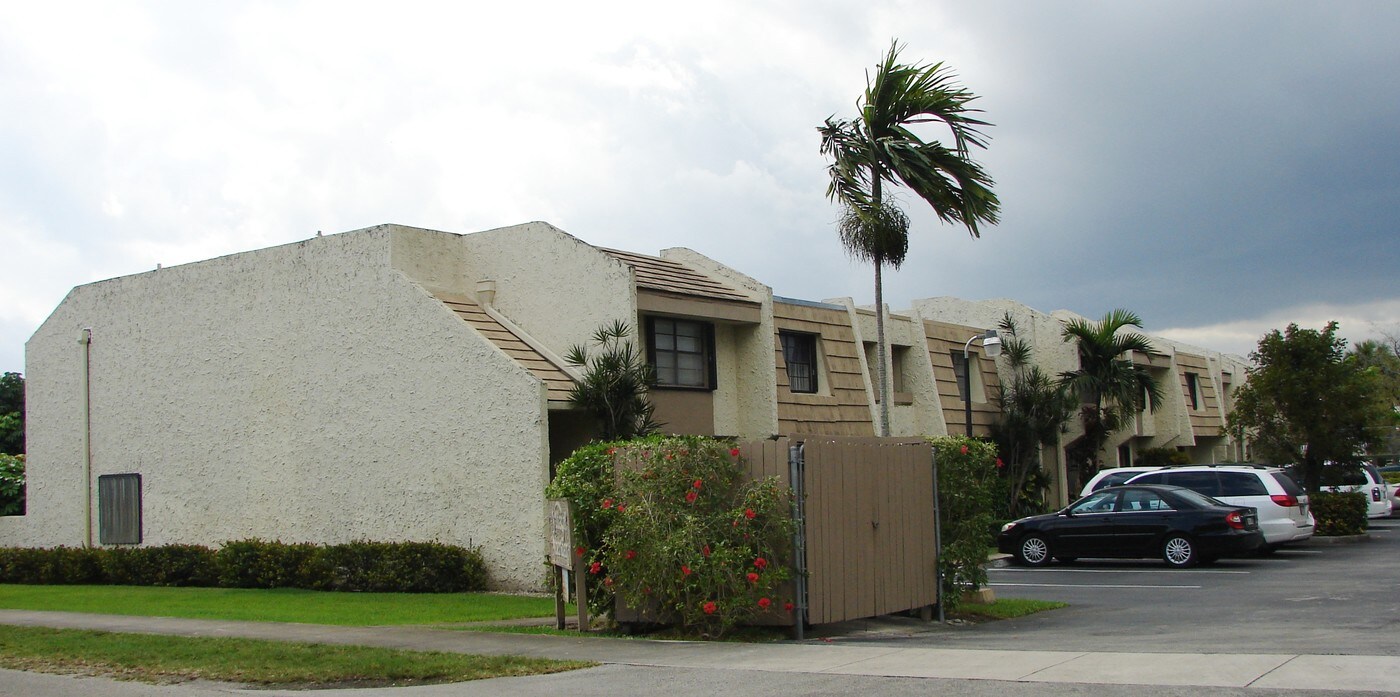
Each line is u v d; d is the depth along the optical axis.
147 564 22.45
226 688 9.48
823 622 12.26
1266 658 9.30
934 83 20.33
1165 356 39.72
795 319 24.50
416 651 11.02
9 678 10.13
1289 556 23.41
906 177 20.30
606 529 12.63
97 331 25.66
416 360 20.06
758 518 11.84
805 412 23.98
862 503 13.00
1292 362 28.86
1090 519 22.55
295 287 22.03
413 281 20.34
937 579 14.34
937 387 29.23
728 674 9.45
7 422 35.62
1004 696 8.05
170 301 24.25
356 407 20.84
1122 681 8.45
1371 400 28.66
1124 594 17.42
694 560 11.71
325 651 11.00
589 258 20.27
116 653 11.12
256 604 17.31
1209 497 22.34
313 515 21.31
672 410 21.39
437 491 19.58
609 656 10.63
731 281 23.62
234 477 22.70
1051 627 13.40
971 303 34.19
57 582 23.81
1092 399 33.16
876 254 20.80
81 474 25.59
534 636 12.34
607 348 19.62
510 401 18.70
